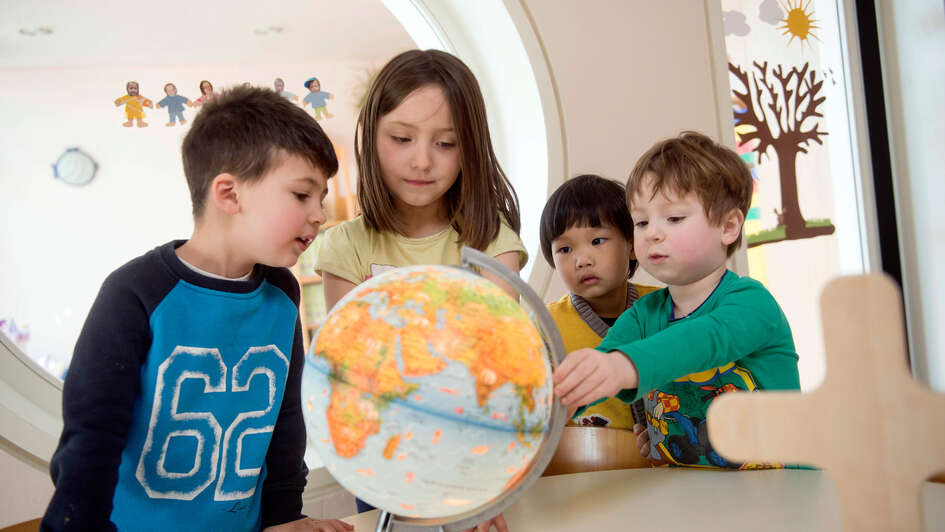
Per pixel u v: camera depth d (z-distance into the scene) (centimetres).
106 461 75
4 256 489
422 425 50
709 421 42
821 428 40
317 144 84
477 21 179
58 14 412
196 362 84
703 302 96
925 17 232
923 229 238
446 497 54
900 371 39
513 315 56
